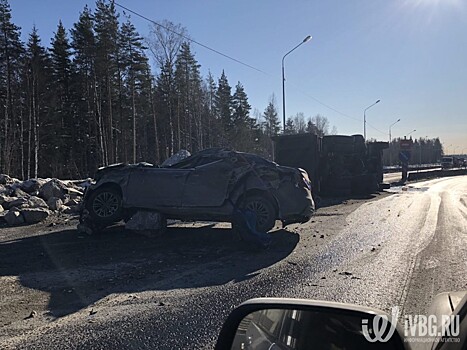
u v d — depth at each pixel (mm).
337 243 9562
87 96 48781
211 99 62625
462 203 18734
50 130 47906
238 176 9844
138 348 4219
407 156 37594
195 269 7309
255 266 7520
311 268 7332
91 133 51125
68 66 51031
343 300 5551
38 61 45688
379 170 27547
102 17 43750
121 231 10570
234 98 74125
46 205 13641
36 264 7531
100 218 9984
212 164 9953
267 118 83562
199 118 54750
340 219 13633
